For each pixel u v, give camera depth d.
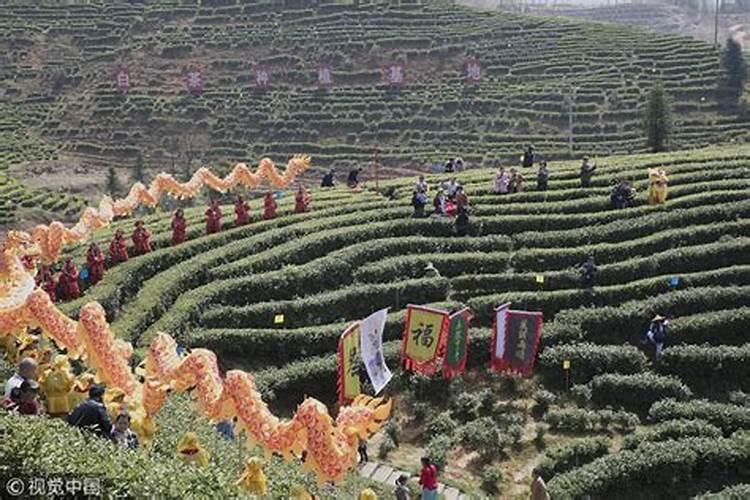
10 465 15.85
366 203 49.62
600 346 37.12
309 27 114.25
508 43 108.06
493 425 33.22
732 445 31.16
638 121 92.50
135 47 112.19
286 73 106.06
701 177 50.59
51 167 90.19
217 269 39.91
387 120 97.19
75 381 21.81
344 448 18.59
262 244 42.88
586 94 97.00
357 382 27.38
